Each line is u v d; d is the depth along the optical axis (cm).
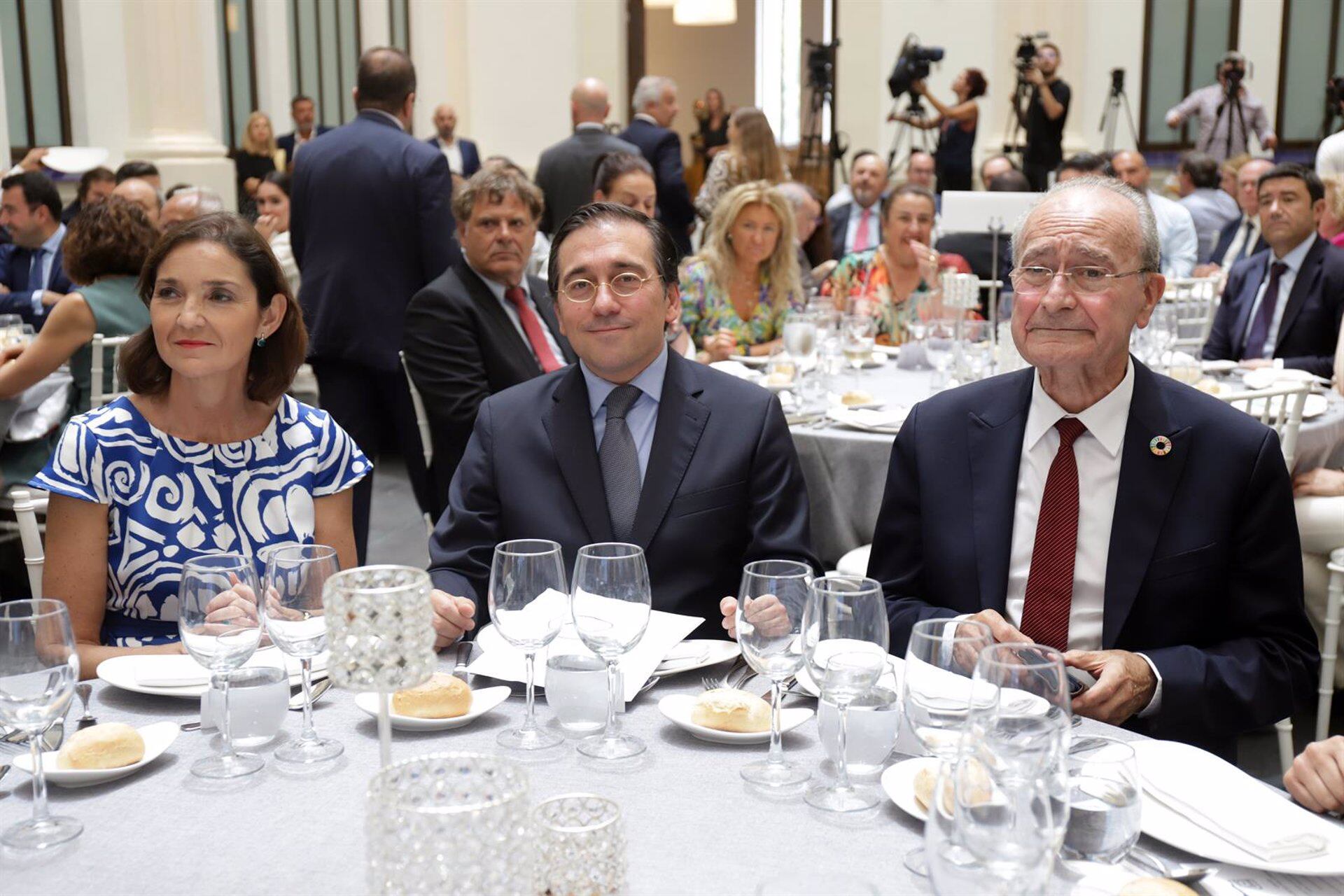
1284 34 1025
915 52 900
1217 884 105
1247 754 296
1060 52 1017
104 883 104
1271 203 430
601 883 94
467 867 78
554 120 1091
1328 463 341
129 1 720
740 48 1678
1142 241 170
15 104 674
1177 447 173
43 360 337
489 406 202
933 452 188
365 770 126
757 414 198
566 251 194
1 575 332
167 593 180
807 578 128
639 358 194
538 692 149
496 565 132
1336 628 288
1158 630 173
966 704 111
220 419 184
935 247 577
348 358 456
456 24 1070
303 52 928
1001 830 82
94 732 125
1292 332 426
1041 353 171
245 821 115
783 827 114
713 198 643
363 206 445
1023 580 182
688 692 147
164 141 736
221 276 176
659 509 191
